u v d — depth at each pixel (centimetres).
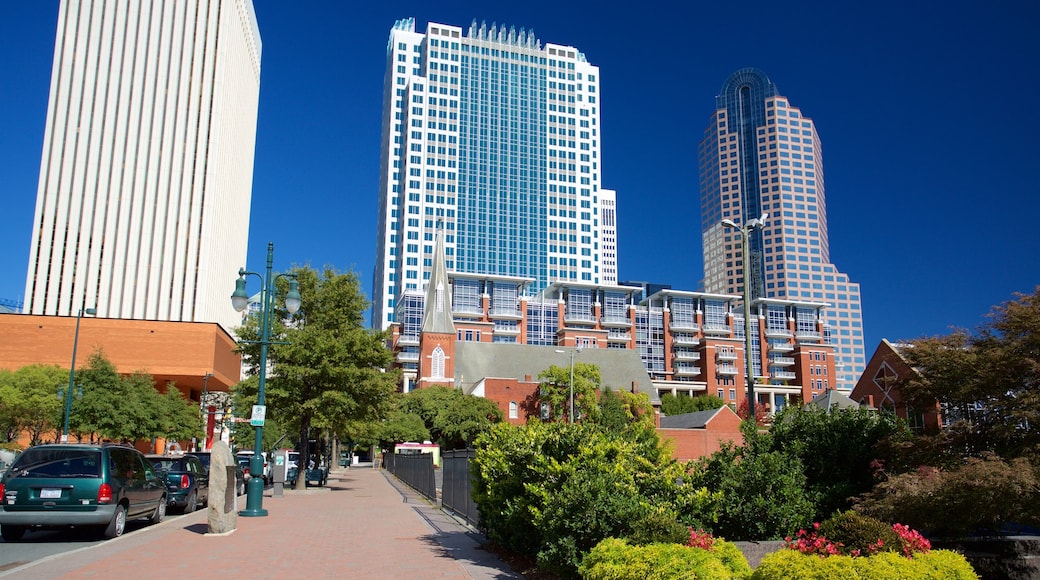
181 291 9344
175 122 9769
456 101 19238
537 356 11619
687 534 927
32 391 4575
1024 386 1162
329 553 1430
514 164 19488
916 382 1271
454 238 18488
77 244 9319
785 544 948
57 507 1583
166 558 1362
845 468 1316
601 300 15212
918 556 760
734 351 14875
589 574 877
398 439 7931
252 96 12656
